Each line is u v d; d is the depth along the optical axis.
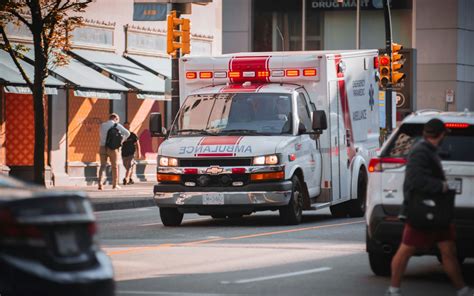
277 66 47.53
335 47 121.31
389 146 29.00
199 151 44.62
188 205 44.75
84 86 70.75
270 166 44.19
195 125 46.22
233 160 44.34
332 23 121.38
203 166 44.62
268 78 47.66
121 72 78.31
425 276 30.08
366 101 53.06
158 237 40.94
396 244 28.61
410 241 24.66
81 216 16.97
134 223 48.44
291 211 45.41
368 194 29.12
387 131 75.50
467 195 27.86
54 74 70.44
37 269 16.14
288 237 40.38
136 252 35.31
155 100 85.75
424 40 121.25
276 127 45.59
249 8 121.75
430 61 121.38
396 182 28.52
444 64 121.19
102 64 77.75
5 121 71.19
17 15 59.38
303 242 38.41
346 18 121.00
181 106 47.09
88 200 17.33
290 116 45.84
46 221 16.42
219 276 29.38
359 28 120.94
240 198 44.16
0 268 15.91
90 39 78.81
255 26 122.31
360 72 52.28
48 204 16.53
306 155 46.50
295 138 45.56
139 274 29.77
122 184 79.00
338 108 49.19
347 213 52.12
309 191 46.94
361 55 52.38
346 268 31.27
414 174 24.47
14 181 18.19
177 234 42.19
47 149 74.06
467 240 27.89
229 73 47.94
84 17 78.12
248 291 26.67
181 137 46.00
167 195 44.97
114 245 37.84
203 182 44.53
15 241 16.09
